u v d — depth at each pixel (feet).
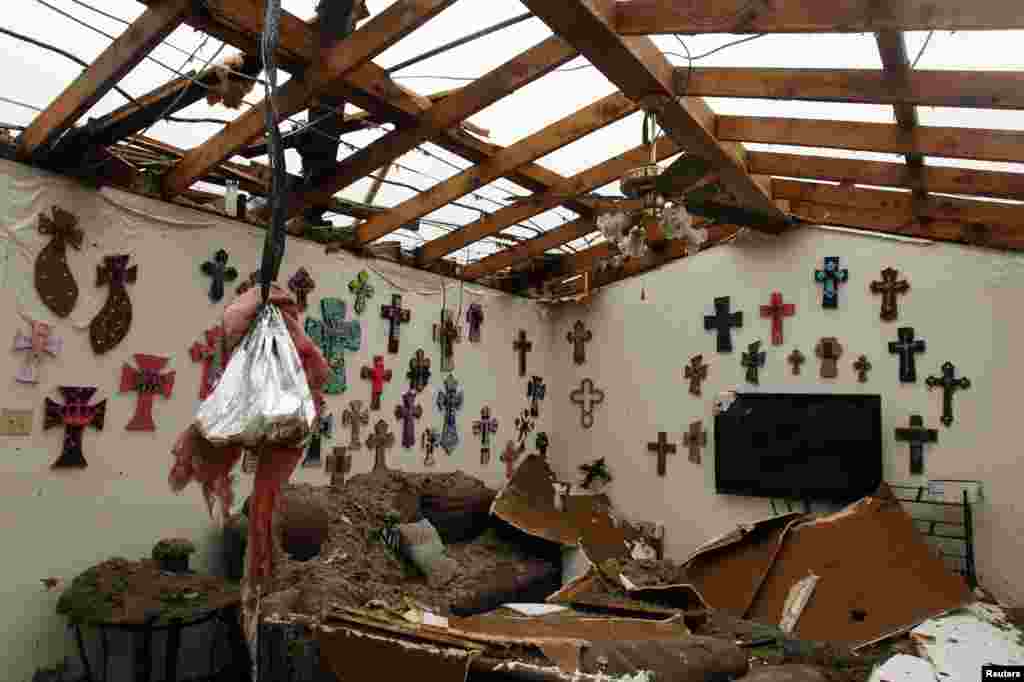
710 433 22.93
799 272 21.83
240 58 12.30
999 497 18.33
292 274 18.02
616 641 12.39
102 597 12.80
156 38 10.98
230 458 9.07
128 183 14.69
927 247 19.93
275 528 9.19
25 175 13.26
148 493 14.89
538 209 19.24
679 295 24.12
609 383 25.39
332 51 12.21
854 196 18.80
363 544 16.85
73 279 13.85
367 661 11.89
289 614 12.78
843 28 10.15
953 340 19.34
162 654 14.48
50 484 13.39
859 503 18.78
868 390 20.40
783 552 18.29
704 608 16.75
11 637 12.73
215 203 16.49
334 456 18.76
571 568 20.27
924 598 16.33
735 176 16.94
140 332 14.90
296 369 8.47
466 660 11.28
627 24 11.05
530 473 23.09
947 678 12.79
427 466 21.58
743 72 12.60
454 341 22.82
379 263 20.51
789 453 20.98
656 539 23.31
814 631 16.30
